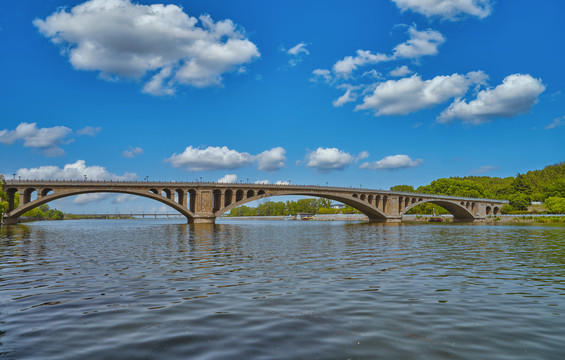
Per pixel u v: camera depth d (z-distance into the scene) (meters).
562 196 178.88
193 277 19.16
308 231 74.19
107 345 9.50
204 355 8.85
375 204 143.38
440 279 18.81
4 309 12.85
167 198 99.88
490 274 20.52
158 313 12.31
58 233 63.31
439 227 95.56
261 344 9.54
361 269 22.17
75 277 19.14
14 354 8.92
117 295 14.95
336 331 10.53
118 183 94.44
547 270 22.06
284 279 18.59
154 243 41.75
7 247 36.38
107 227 98.38
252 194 115.44
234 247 36.88
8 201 93.88
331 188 122.19
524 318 11.85
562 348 9.30
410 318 11.79
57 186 90.56
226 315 12.08
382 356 8.78
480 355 8.86
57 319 11.67
